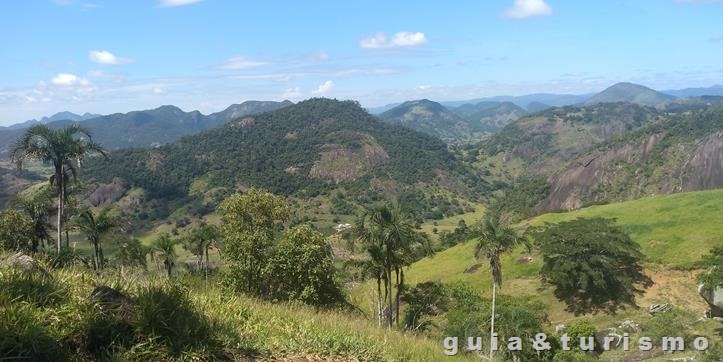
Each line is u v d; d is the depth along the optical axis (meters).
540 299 51.41
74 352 4.82
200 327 5.85
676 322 38.34
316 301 24.45
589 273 47.19
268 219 34.38
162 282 6.84
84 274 6.79
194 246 56.69
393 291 54.97
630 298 47.19
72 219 41.12
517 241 34.66
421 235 35.31
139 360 4.97
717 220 55.62
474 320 34.75
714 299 38.31
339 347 7.16
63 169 34.00
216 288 10.07
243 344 6.11
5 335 4.34
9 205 41.22
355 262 35.12
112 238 44.81
